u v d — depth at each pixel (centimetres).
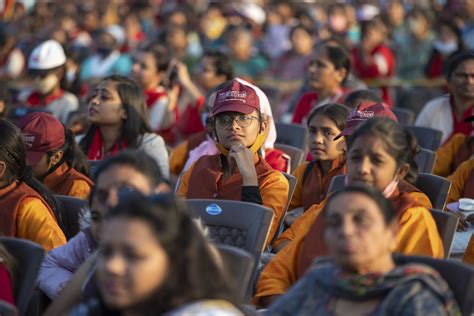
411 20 2823
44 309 888
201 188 1049
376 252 618
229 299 575
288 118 1886
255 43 2966
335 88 1617
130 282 548
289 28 3050
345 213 620
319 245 803
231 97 1041
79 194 1075
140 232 549
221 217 914
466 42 2619
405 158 788
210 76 1767
